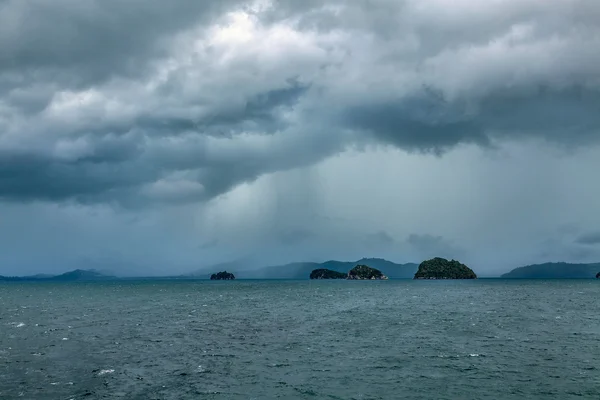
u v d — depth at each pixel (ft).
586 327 184.75
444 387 94.58
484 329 179.42
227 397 87.97
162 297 456.45
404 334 167.84
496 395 88.79
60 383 97.35
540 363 116.06
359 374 105.81
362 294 493.77
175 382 98.63
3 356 126.52
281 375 105.19
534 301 351.25
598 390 91.81
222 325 199.31
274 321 215.92
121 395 88.74
